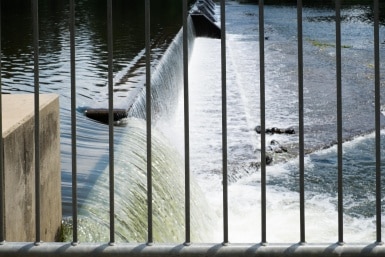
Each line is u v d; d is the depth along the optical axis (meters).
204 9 53.69
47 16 38.38
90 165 9.72
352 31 47.44
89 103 14.60
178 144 16.34
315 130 18.94
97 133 11.95
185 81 4.29
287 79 27.17
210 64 32.59
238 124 19.02
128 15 41.84
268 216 12.69
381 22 52.41
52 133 7.21
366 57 34.09
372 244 4.15
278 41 41.22
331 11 62.50
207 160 15.62
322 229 12.12
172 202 11.05
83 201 8.18
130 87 16.42
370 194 14.43
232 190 13.91
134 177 9.78
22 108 6.66
